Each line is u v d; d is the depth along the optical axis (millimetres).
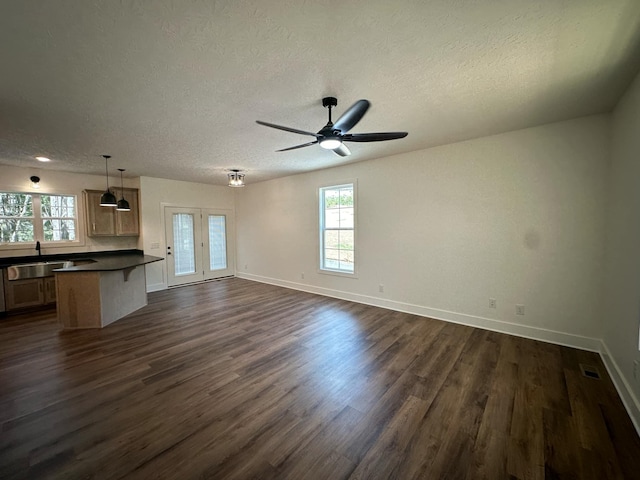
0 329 3777
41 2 1321
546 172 3154
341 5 1384
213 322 4008
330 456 1660
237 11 1413
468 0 1366
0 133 3135
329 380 2486
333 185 5199
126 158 4316
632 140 2191
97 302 3809
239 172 5566
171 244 6316
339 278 5273
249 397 2240
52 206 5270
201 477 1518
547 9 1434
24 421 1962
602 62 1906
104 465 1594
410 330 3641
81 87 2145
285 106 2537
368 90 2275
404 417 1998
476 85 2225
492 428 1883
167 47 1698
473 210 3666
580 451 1688
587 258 2986
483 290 3652
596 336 2973
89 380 2488
